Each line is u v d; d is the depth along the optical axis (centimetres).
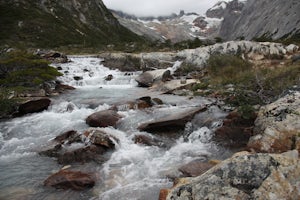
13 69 2116
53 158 997
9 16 8531
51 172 893
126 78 2667
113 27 13675
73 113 1507
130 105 1492
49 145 1082
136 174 857
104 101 1694
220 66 2234
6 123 1378
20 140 1188
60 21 10188
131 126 1236
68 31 9475
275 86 1398
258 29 13962
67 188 775
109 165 918
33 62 2144
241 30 17400
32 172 895
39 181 830
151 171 873
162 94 1894
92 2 13950
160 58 3198
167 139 1130
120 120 1289
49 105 1622
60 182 785
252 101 1285
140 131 1185
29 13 9300
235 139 1044
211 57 2384
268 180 450
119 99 1758
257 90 1437
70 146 1044
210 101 1556
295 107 884
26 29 8075
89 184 782
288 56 2503
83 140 1066
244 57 2522
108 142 1023
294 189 446
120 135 1148
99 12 13788
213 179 474
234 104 1344
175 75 2495
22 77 1986
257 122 973
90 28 11762
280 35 10881
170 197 487
